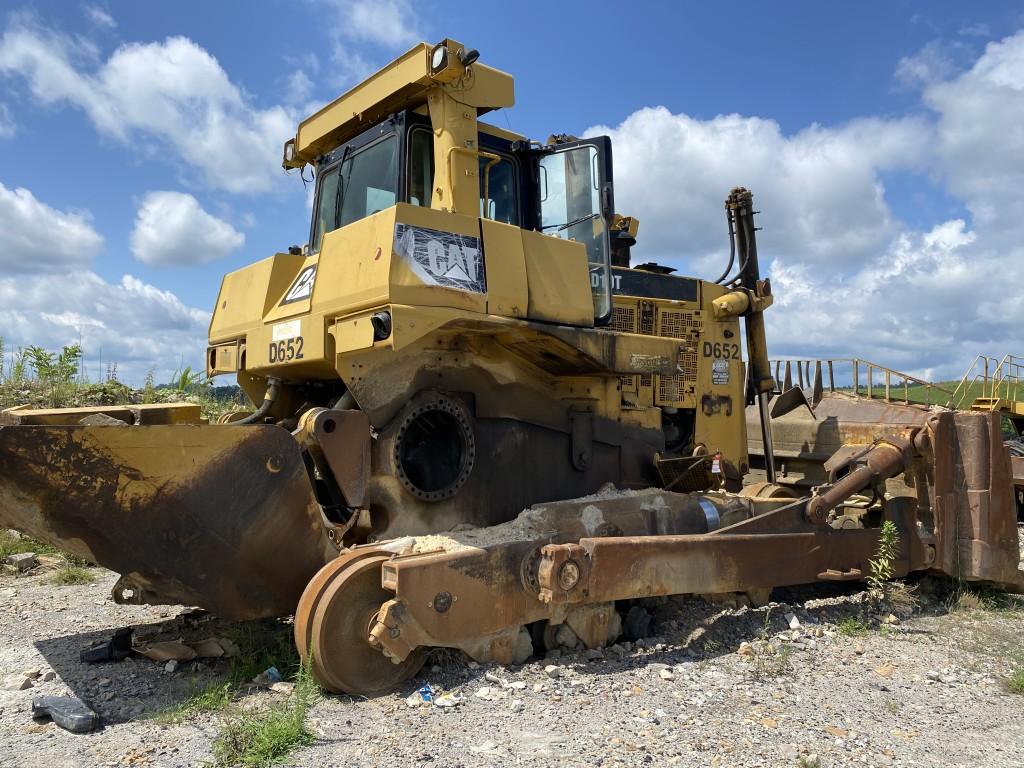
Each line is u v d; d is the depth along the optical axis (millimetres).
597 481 5766
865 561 6035
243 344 5703
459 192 4855
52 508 3490
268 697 3965
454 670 4309
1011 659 5086
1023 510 11203
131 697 4023
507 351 5250
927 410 9234
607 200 5500
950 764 3473
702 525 5594
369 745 3414
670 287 7539
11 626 5402
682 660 4766
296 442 4098
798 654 4977
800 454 9852
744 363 8102
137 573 3801
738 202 8320
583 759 3330
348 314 4527
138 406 4918
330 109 5785
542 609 4590
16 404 10594
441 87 4879
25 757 3281
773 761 3391
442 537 4547
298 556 4203
